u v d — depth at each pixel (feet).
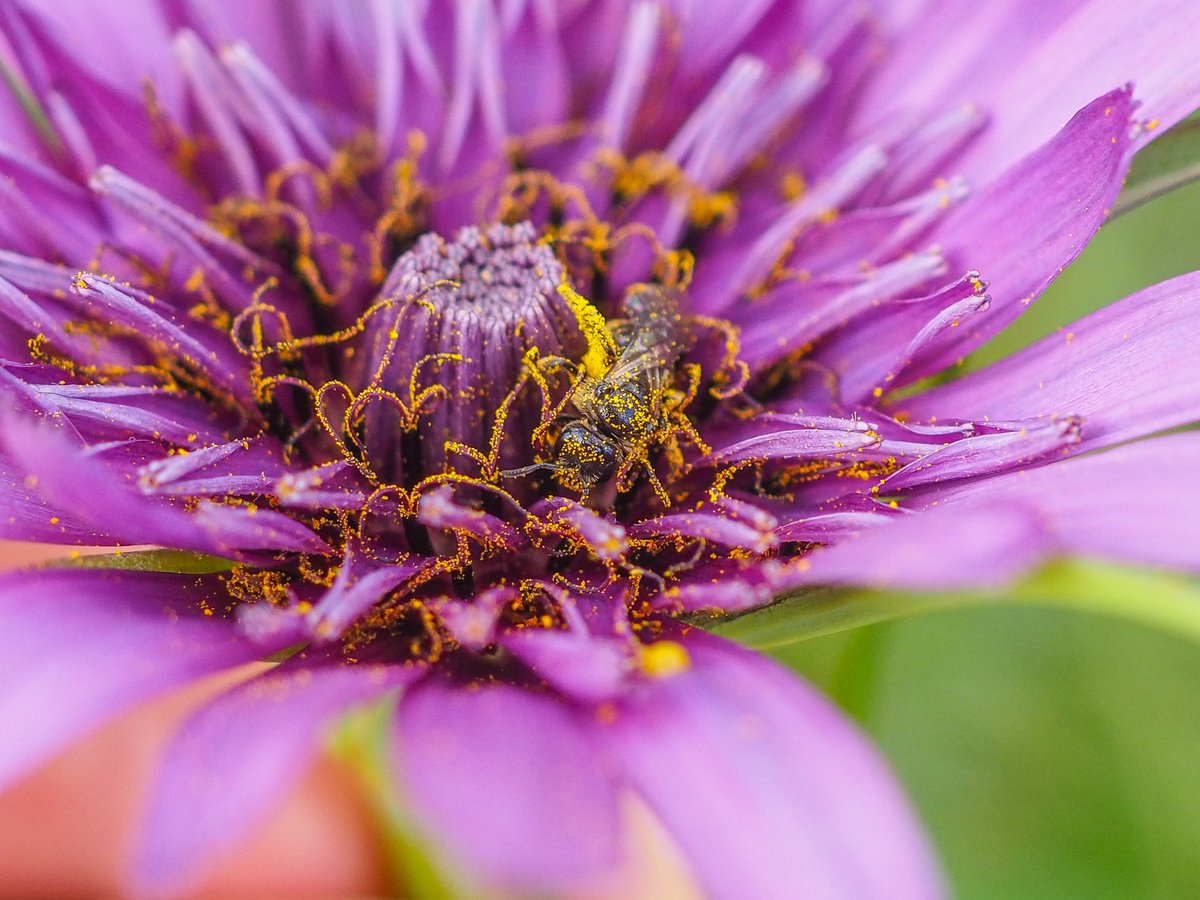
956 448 0.18
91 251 0.20
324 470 0.18
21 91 0.20
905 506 0.18
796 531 0.18
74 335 0.19
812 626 0.17
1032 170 0.19
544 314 0.19
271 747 0.15
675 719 0.16
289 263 0.20
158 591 0.17
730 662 0.16
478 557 0.18
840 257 0.20
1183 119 0.19
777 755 0.15
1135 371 0.18
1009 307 0.19
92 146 0.20
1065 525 0.16
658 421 0.19
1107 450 0.17
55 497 0.16
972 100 0.20
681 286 0.20
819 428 0.19
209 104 0.20
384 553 0.18
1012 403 0.19
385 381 0.19
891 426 0.19
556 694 0.16
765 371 0.20
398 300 0.19
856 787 0.15
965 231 0.19
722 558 0.18
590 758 0.16
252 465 0.18
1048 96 0.20
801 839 0.15
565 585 0.18
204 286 0.20
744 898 0.15
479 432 0.19
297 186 0.20
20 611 0.16
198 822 0.15
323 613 0.17
